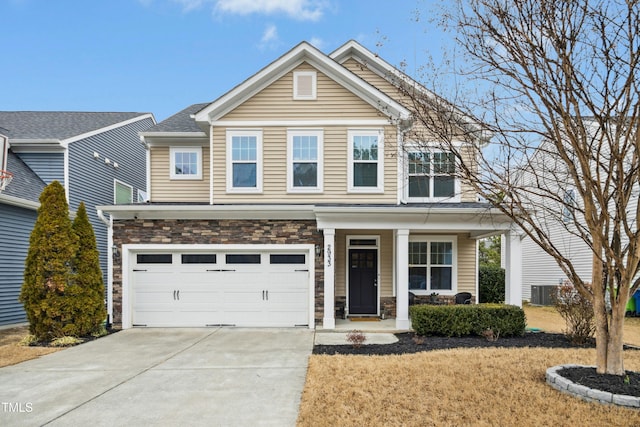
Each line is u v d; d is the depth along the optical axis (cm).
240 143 1141
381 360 680
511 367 625
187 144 1292
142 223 1058
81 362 710
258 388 559
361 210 984
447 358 686
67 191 1336
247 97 1141
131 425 445
